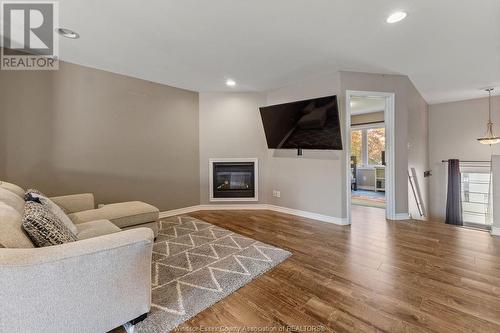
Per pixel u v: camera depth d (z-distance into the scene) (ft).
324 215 12.28
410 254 8.20
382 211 14.44
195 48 8.86
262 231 10.75
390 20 7.06
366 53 9.41
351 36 8.02
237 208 15.14
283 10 6.51
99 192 11.14
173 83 13.23
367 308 5.38
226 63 10.33
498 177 9.95
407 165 12.50
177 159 14.02
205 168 15.07
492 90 15.28
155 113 13.03
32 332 3.61
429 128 19.89
